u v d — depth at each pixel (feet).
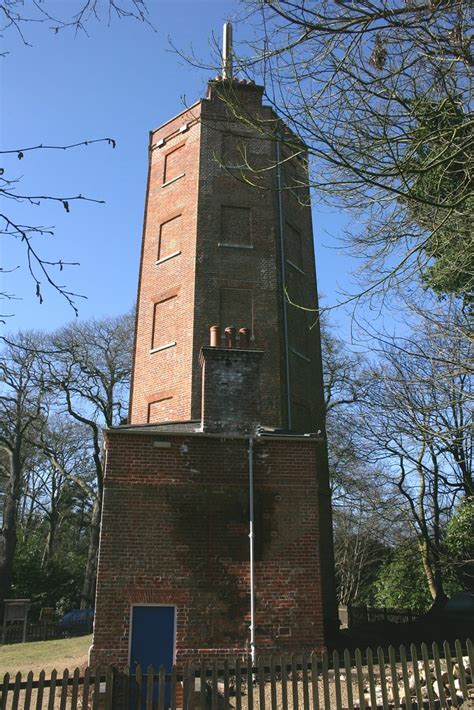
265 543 42.37
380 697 30.96
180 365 60.34
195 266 63.21
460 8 19.88
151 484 42.60
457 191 25.12
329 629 56.65
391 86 22.63
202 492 43.06
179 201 68.59
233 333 50.52
